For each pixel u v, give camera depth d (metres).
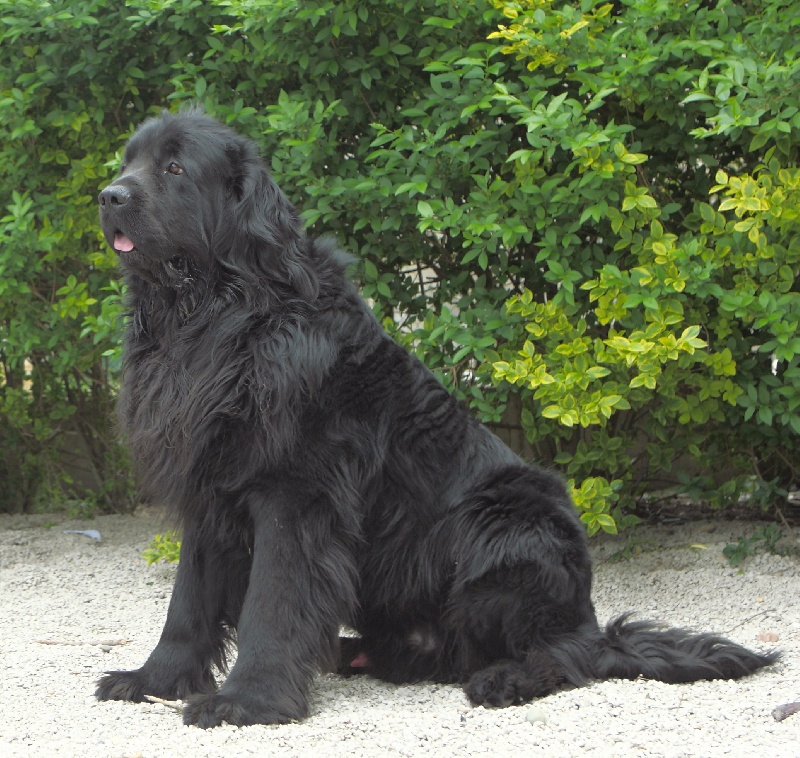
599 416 5.33
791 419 5.19
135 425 3.72
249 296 3.56
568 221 5.32
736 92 4.97
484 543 3.68
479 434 4.02
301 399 3.49
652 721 3.14
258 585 3.40
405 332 5.77
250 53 5.66
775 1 4.95
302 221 3.88
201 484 3.53
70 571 5.94
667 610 4.88
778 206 4.83
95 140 6.27
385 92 5.64
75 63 6.04
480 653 3.72
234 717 3.19
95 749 2.93
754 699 3.39
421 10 5.41
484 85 5.14
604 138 4.68
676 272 4.88
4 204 6.46
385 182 5.19
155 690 3.52
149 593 5.46
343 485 3.54
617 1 5.87
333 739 3.05
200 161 3.62
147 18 5.59
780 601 4.89
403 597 3.79
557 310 5.18
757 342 5.47
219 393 3.45
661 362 4.92
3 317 6.51
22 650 4.30
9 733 3.11
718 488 5.94
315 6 5.15
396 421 3.76
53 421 7.38
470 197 5.21
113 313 5.63
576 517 3.95
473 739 3.04
